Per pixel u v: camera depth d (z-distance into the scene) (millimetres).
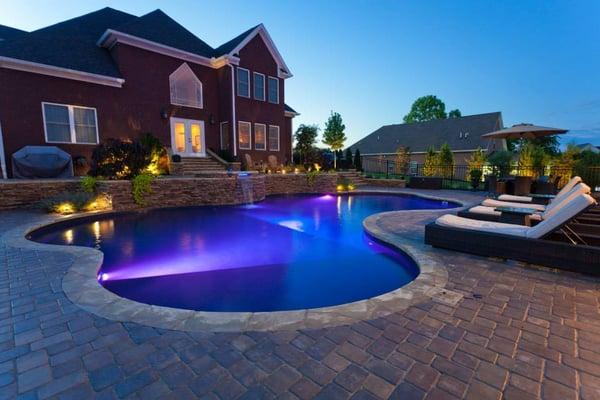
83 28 15578
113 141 11039
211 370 2211
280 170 18484
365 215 10680
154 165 13180
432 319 2924
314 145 25266
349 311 3074
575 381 2098
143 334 2652
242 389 2027
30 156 11227
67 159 12008
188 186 11430
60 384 2061
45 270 4152
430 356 2373
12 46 12156
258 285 4672
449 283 3781
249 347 2484
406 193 15305
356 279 4930
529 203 8219
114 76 14156
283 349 2461
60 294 3406
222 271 5242
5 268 4215
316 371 2209
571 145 16609
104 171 10555
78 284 3680
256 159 19688
